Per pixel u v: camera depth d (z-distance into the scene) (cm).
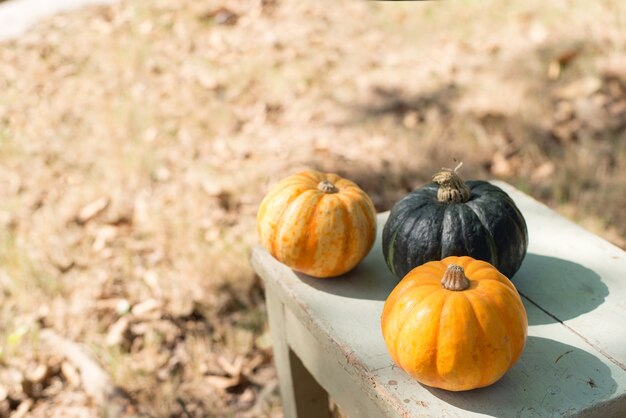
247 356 304
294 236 189
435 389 158
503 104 428
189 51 530
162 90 486
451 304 150
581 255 200
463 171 388
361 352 170
